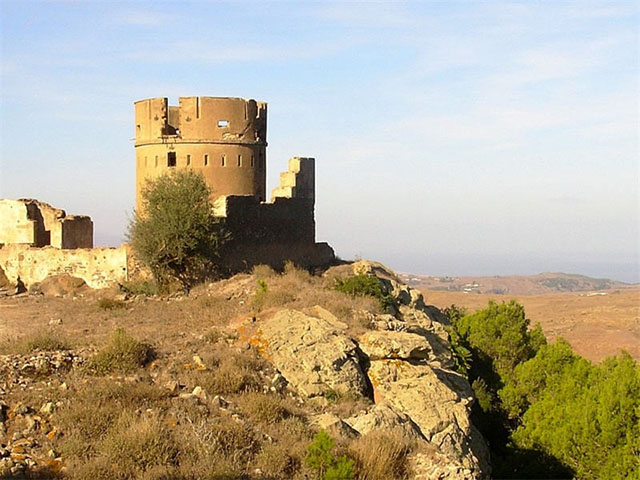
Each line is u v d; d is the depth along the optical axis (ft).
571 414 91.56
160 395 66.44
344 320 92.43
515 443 96.73
